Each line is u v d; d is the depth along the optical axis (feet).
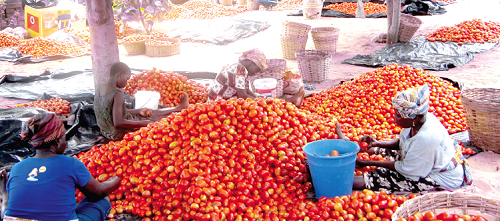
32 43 39.73
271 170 12.19
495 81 24.52
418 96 10.68
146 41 38.58
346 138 14.06
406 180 11.76
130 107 18.98
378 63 30.60
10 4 50.93
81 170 9.21
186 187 11.21
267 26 49.67
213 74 28.89
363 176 12.31
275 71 19.20
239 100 12.64
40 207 8.52
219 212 10.40
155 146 12.02
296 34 33.91
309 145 11.91
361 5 50.26
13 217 8.46
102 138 17.81
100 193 9.77
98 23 17.69
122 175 12.27
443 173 11.48
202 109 12.13
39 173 8.65
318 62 25.67
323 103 19.83
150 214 11.57
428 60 30.12
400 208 9.63
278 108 13.23
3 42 43.62
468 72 27.04
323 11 57.41
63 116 18.66
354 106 18.97
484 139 15.35
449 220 9.39
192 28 48.42
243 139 12.12
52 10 47.57
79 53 39.99
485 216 9.89
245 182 11.34
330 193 11.39
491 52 31.60
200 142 11.68
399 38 36.09
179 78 21.63
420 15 53.26
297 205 11.09
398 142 12.80
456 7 57.21
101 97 15.38
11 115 16.85
